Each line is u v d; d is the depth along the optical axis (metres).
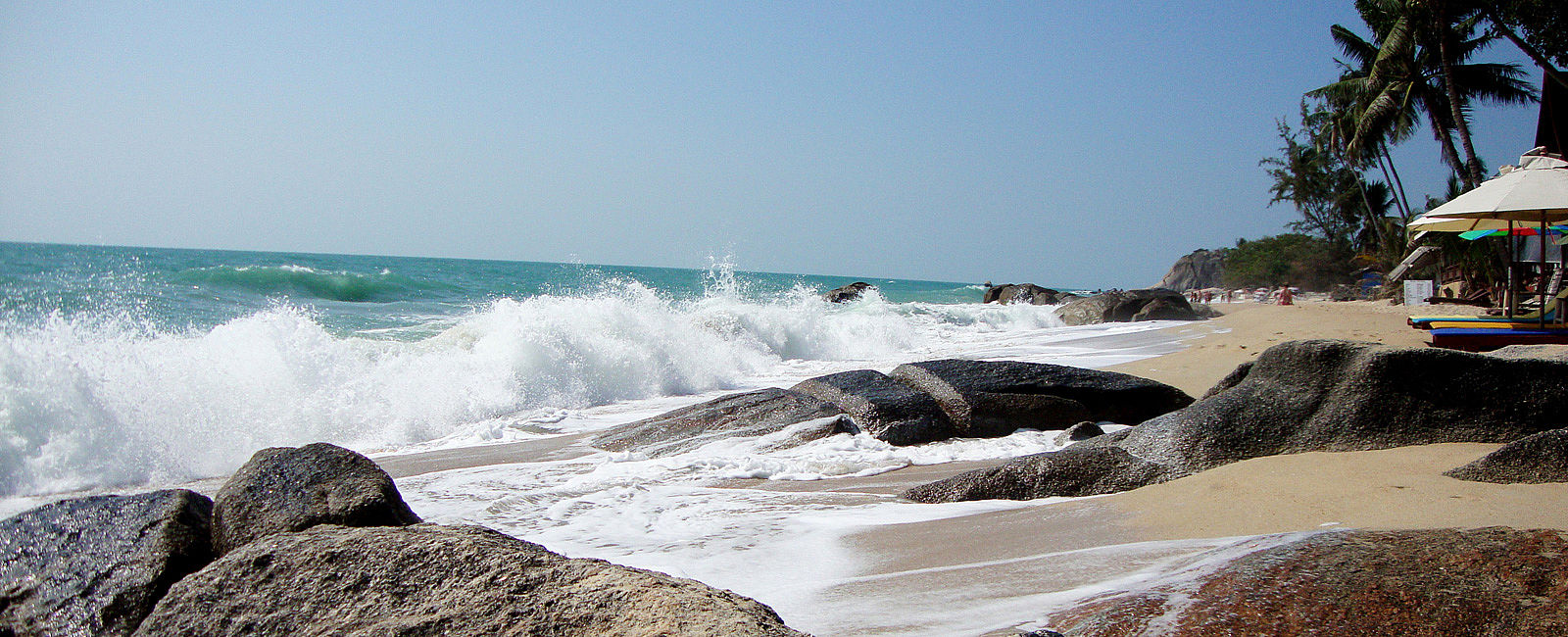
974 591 3.15
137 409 8.16
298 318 11.30
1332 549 2.74
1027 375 8.40
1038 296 37.91
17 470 7.02
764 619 2.15
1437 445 4.79
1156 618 2.43
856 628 2.87
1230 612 2.40
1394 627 2.23
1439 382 5.22
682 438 7.75
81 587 3.23
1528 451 3.93
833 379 8.70
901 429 7.58
